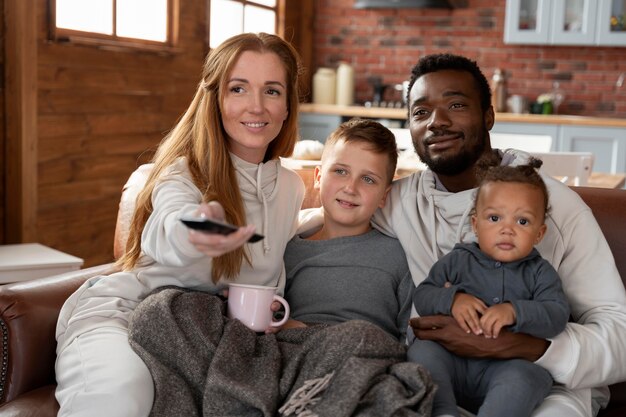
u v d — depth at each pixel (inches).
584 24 237.0
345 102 259.0
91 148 156.6
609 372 62.4
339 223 76.3
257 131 70.1
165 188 65.7
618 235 73.1
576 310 67.4
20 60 134.4
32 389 64.1
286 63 72.4
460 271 65.3
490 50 256.8
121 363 58.4
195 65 195.6
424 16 260.8
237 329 62.0
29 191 138.4
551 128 228.8
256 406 55.4
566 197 70.5
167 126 184.2
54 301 67.0
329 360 58.0
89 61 153.9
